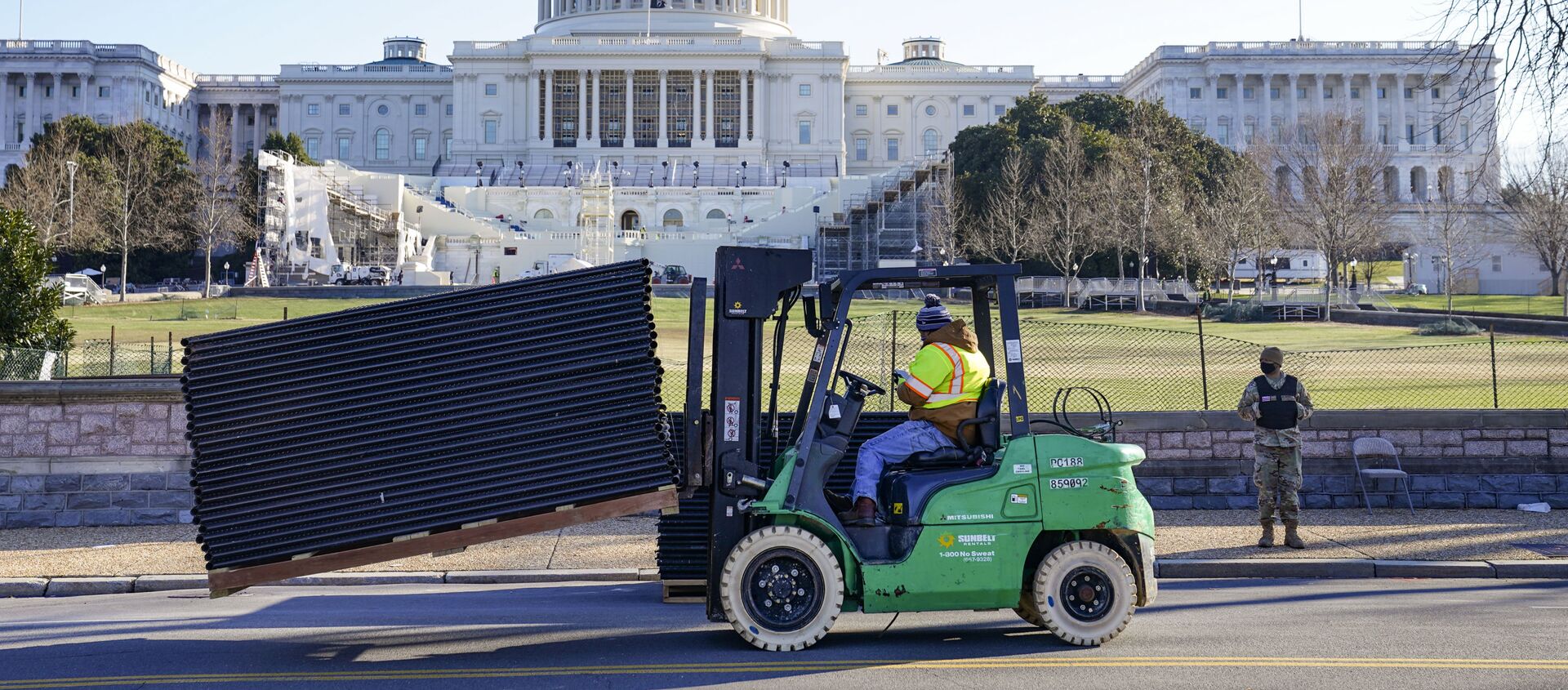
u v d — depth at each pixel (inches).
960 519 366.3
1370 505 662.5
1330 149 2987.2
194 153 6510.8
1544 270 3612.2
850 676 326.3
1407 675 319.9
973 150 3503.9
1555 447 673.6
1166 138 3553.2
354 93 6373.0
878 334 842.8
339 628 402.9
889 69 6254.9
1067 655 352.2
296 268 3351.4
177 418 659.4
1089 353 1226.6
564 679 324.5
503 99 5851.4
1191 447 675.4
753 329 370.9
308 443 355.3
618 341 356.8
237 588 352.2
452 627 403.2
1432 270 4077.3
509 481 352.5
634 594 475.2
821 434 378.6
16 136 5895.7
